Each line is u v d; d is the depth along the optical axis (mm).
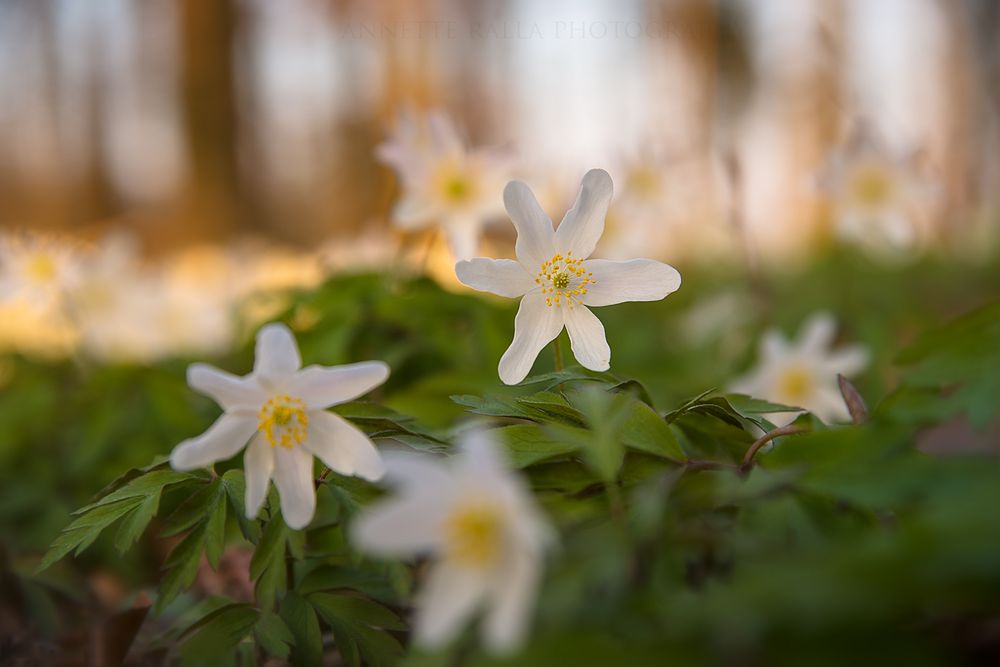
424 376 279
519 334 174
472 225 292
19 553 248
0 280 354
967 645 117
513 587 110
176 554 162
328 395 147
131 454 303
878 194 387
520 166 295
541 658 113
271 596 161
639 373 385
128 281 410
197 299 476
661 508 125
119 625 213
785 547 127
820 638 109
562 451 146
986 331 143
